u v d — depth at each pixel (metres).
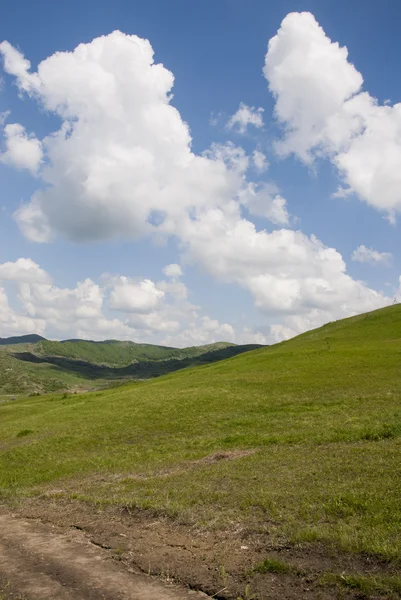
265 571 9.59
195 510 14.52
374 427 24.39
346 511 12.69
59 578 9.96
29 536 13.57
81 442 32.97
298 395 39.12
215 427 32.62
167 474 22.08
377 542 10.24
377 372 44.16
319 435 24.94
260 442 26.00
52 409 54.81
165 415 37.59
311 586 8.84
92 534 13.16
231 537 11.83
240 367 58.31
